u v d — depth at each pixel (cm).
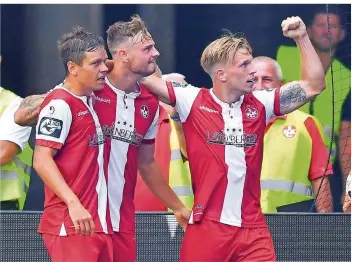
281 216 2064
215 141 1908
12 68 2381
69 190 1770
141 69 1877
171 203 2000
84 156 1823
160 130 2173
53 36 2384
